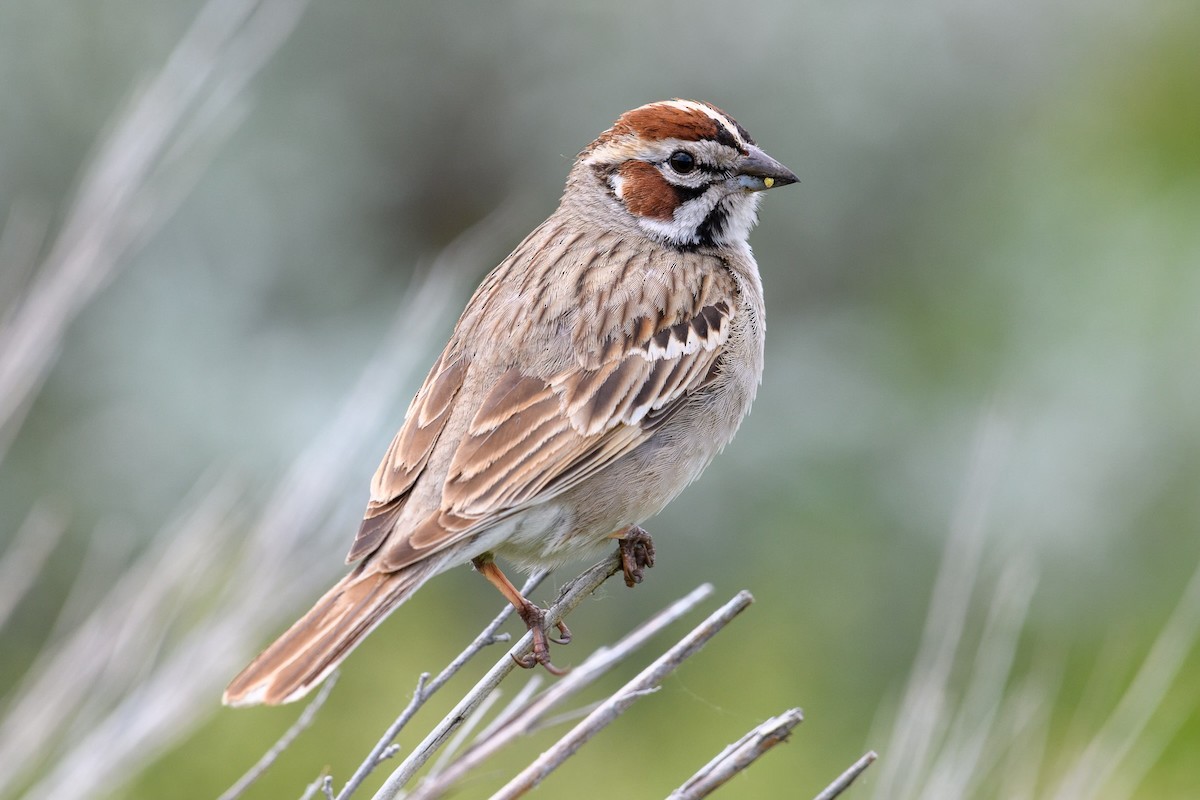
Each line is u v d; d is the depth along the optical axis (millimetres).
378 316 13359
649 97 13875
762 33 13711
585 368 7273
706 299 7715
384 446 11102
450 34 13914
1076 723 10508
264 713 10805
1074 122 14000
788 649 12273
